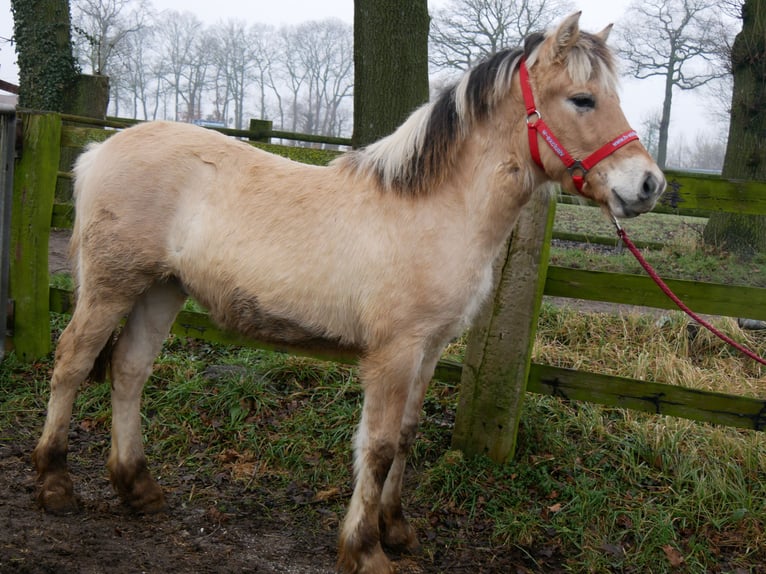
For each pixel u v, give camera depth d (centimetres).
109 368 304
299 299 265
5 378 418
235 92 5950
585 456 366
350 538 263
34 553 250
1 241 426
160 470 342
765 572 291
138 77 5697
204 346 476
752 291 337
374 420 260
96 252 282
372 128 665
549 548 301
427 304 256
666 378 442
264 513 312
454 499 331
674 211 354
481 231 263
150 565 256
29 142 427
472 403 356
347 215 264
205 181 280
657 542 302
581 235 778
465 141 264
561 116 253
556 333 509
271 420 390
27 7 991
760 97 846
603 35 274
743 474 346
